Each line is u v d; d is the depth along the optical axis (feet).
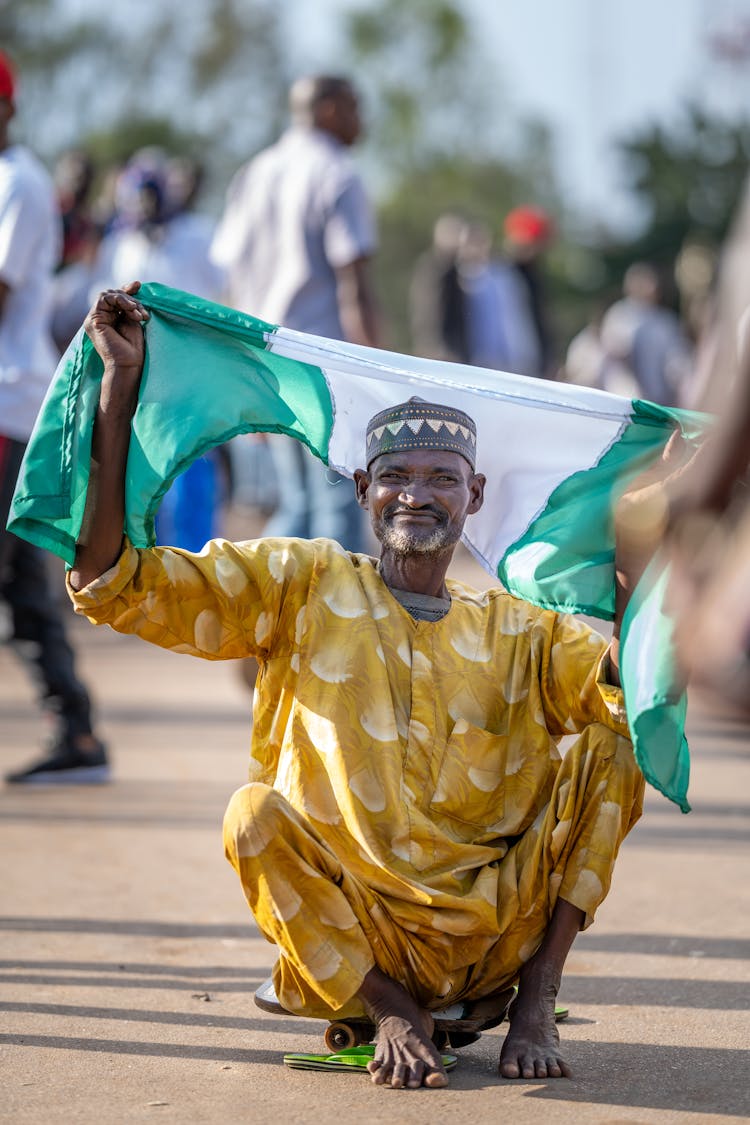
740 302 11.81
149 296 16.89
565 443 17.58
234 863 15.35
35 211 28.81
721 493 12.00
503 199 296.51
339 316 36.19
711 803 31.01
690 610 14.30
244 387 17.25
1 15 221.46
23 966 19.72
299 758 16.20
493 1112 14.65
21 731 38.58
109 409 16.30
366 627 16.51
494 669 16.85
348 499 36.09
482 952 16.15
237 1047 16.84
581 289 212.43
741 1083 15.61
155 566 16.31
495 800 16.53
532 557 17.42
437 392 17.69
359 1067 15.97
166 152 225.15
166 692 46.29
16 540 31.01
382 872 15.64
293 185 36.04
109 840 27.07
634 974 19.84
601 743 16.24
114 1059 16.34
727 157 205.36
